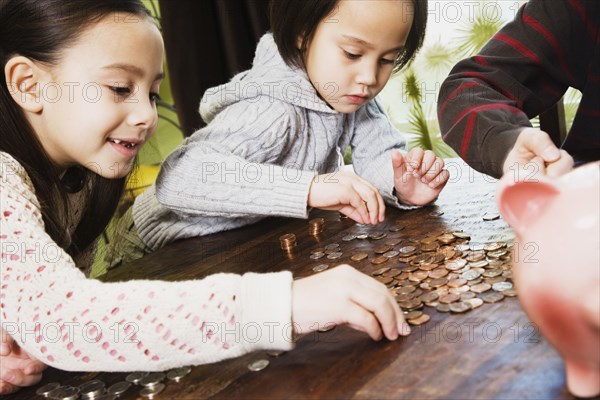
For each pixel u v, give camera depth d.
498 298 0.59
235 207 0.99
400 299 0.62
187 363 0.57
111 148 0.83
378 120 1.24
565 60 1.07
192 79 1.85
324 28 0.95
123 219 1.28
